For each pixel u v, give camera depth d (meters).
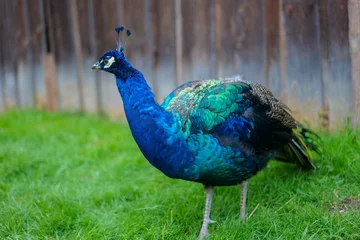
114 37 3.34
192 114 2.22
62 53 3.52
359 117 2.70
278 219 2.33
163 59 3.23
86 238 2.29
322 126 2.83
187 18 3.12
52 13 3.49
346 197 2.41
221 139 2.23
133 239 2.31
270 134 2.34
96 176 2.78
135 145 3.03
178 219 2.40
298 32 2.81
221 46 3.05
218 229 2.31
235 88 2.31
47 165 2.87
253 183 2.58
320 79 2.80
